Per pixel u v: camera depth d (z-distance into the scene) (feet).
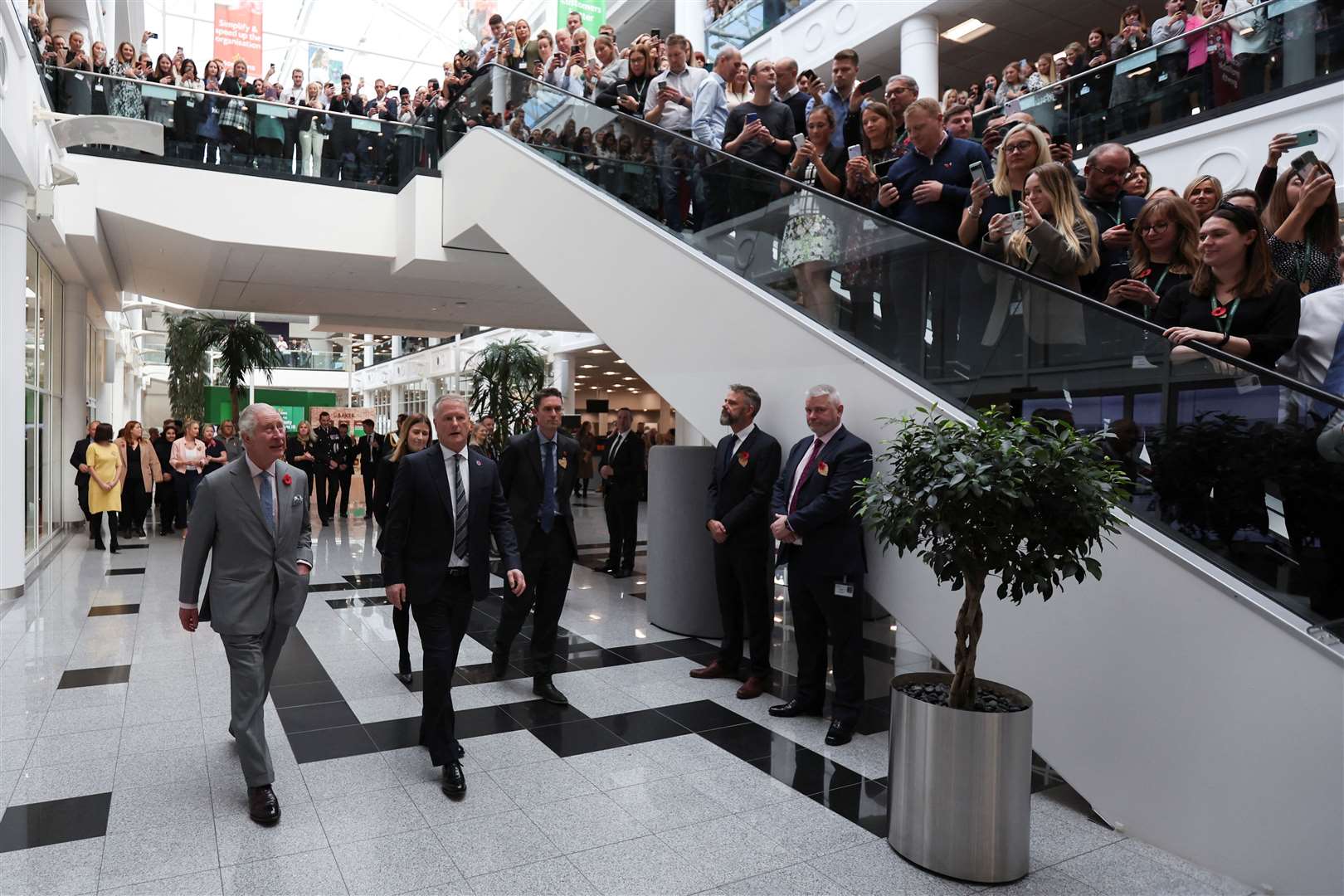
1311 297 10.13
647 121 20.74
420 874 8.96
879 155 16.98
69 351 37.86
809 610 13.80
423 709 11.44
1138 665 9.74
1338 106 18.86
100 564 28.68
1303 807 8.36
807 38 37.93
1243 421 9.00
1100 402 10.37
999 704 9.44
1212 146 21.36
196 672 16.14
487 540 11.78
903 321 13.01
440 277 36.76
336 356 114.21
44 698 14.60
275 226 32.42
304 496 11.15
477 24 48.39
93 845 9.52
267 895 8.51
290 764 11.89
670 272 18.25
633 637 19.19
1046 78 27.68
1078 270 12.10
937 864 9.05
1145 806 9.71
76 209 28.81
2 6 17.71
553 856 9.36
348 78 40.70
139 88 30.01
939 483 8.71
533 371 48.08
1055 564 8.74
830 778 11.52
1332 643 8.32
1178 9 23.90
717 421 16.78
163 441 40.24
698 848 9.59
